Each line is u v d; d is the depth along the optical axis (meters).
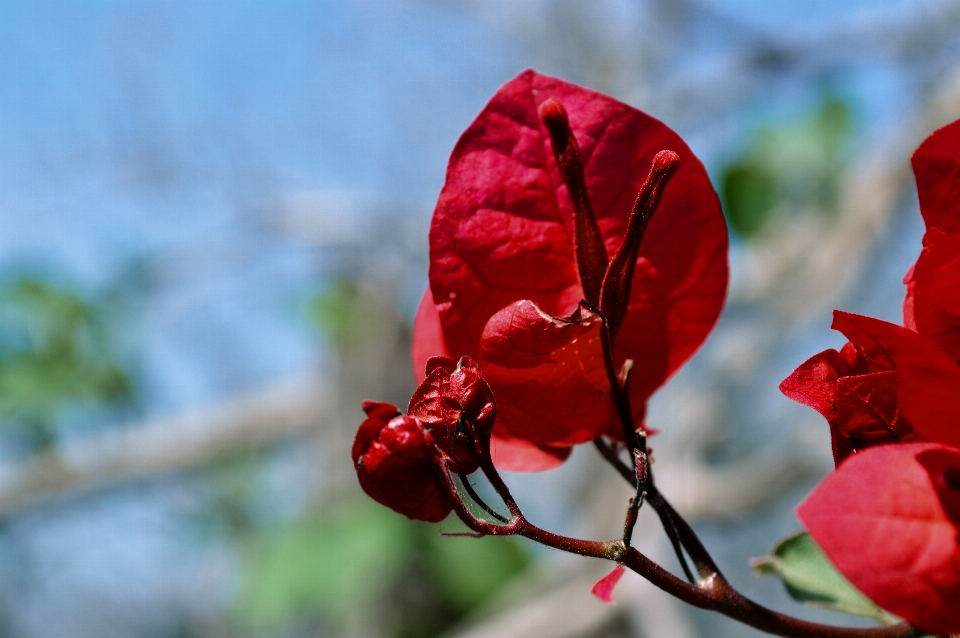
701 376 0.84
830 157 0.70
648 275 0.26
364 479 0.23
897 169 0.75
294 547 0.66
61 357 0.80
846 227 0.77
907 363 0.23
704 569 0.24
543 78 0.26
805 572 0.28
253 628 0.71
